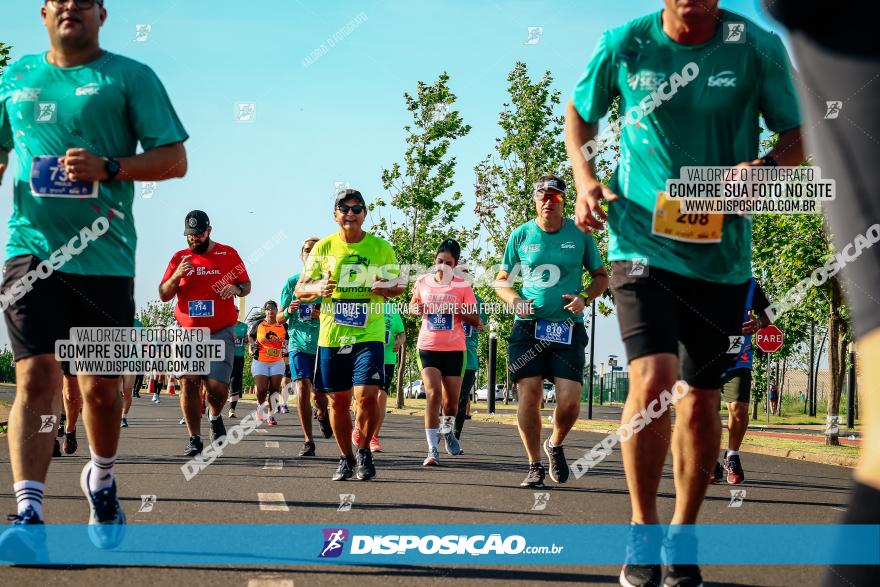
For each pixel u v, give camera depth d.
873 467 1.53
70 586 3.54
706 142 3.61
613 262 3.68
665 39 3.63
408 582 3.75
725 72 3.58
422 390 71.38
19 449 3.98
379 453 11.23
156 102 4.29
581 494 7.11
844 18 1.79
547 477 8.58
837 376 15.73
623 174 3.73
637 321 3.51
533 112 26.27
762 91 3.63
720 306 3.61
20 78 4.28
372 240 7.35
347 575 3.87
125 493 6.53
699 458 3.50
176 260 9.49
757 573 4.03
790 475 9.69
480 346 30.67
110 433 4.23
